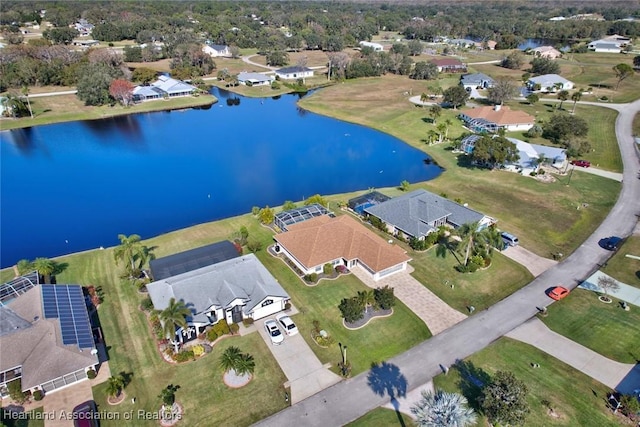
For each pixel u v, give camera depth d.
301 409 41.75
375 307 54.84
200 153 117.38
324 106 158.25
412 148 117.69
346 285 59.84
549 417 40.66
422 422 35.94
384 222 73.62
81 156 115.56
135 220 81.06
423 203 74.38
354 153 115.75
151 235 75.62
